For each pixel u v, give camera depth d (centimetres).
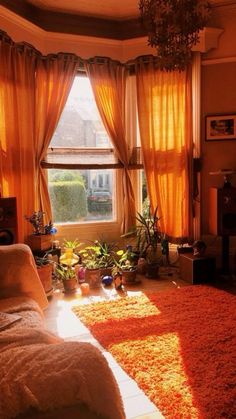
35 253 339
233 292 333
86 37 396
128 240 427
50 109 382
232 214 371
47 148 386
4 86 333
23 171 358
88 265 366
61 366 108
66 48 392
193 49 390
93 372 107
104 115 405
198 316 277
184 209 408
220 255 419
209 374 200
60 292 347
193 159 406
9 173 340
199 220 417
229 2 384
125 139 419
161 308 295
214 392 183
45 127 382
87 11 392
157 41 204
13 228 299
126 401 181
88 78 400
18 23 351
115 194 434
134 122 422
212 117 404
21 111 352
